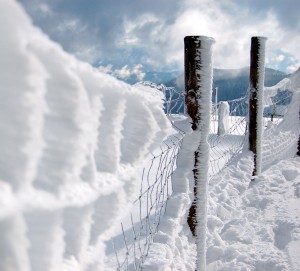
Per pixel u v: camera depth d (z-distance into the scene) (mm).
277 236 3584
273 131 7793
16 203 618
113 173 1113
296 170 5762
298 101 7492
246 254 3154
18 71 612
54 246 792
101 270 1107
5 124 637
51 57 757
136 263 2293
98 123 986
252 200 4551
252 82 5402
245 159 5258
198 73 2783
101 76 1002
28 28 646
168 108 2623
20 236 623
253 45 5309
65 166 780
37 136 636
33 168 642
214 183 4266
